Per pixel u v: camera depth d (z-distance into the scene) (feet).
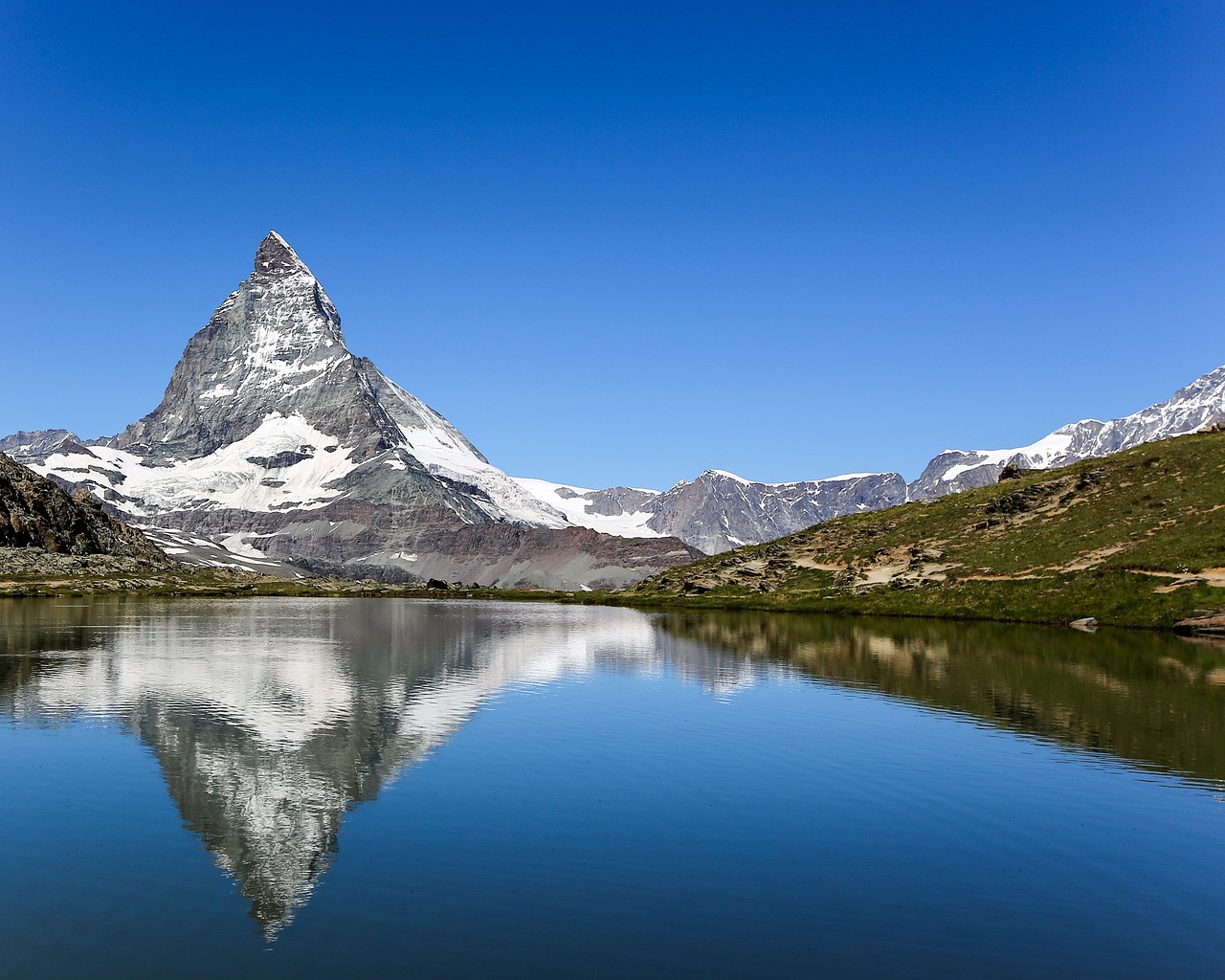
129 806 141.38
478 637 412.77
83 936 99.35
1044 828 132.87
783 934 100.83
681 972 93.09
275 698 233.96
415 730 194.49
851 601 519.19
